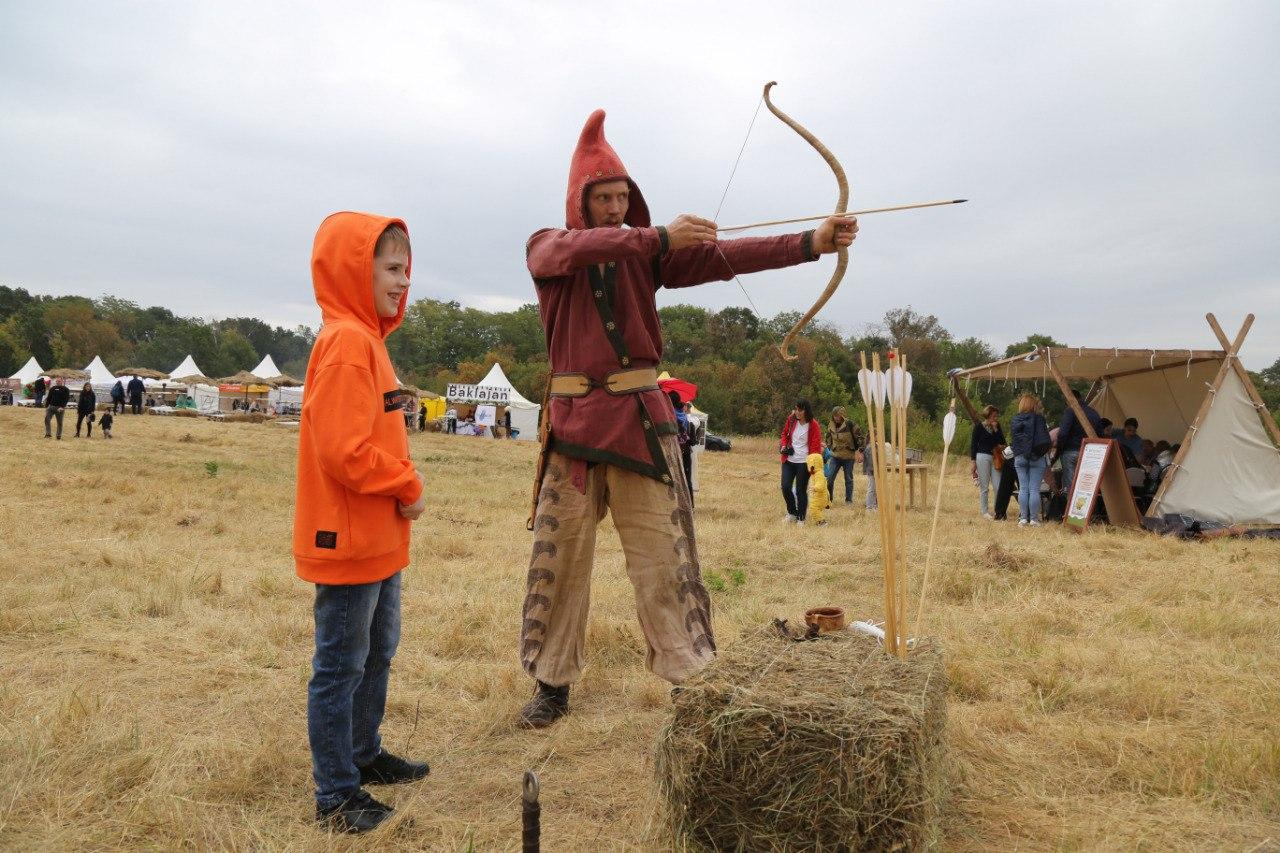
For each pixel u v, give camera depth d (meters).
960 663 4.15
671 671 3.43
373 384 2.61
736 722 2.27
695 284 3.63
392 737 3.42
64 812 2.63
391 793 2.92
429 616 5.32
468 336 106.25
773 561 8.09
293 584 6.04
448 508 11.72
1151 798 2.90
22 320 96.75
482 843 2.56
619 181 3.52
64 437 21.66
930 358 51.88
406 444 2.82
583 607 3.66
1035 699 3.87
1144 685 3.96
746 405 50.62
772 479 21.44
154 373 48.66
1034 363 12.24
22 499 9.90
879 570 7.45
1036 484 11.74
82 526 8.22
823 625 3.08
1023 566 7.37
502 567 7.11
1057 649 4.64
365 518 2.60
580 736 3.42
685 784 2.33
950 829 2.65
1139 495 11.49
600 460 3.48
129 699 3.68
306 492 2.62
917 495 17.00
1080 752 3.30
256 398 46.91
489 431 40.03
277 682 3.95
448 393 41.75
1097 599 6.34
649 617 3.49
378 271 2.75
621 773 3.10
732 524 11.14
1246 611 5.66
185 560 6.70
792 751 2.24
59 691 3.71
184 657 4.29
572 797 2.91
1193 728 3.55
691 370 55.62
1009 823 2.72
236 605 5.42
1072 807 2.84
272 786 2.93
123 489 11.23
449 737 3.43
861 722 2.22
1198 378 12.55
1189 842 2.60
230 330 133.38
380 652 2.91
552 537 3.61
